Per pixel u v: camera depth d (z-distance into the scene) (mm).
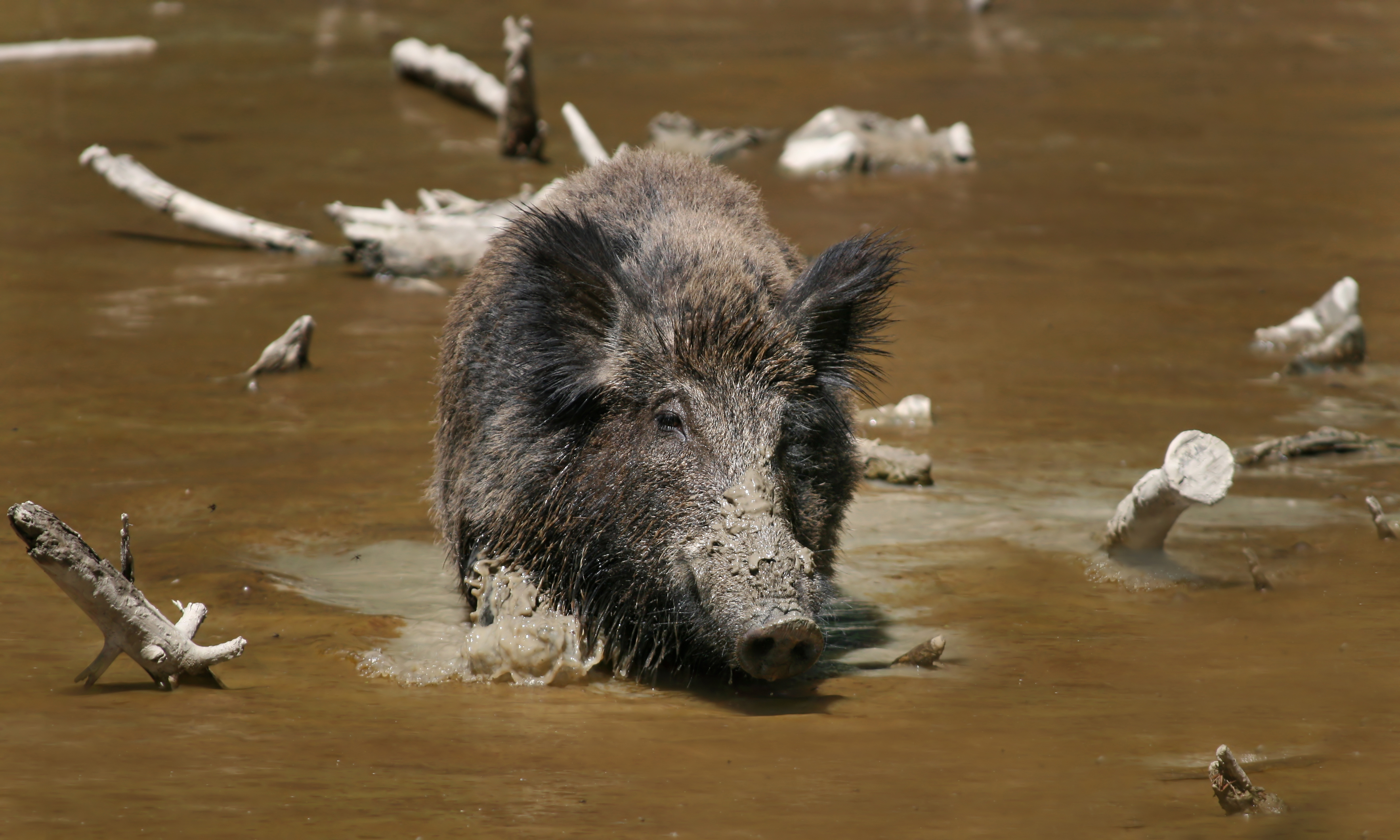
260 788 16406
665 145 76562
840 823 15617
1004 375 43625
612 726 20000
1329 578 27297
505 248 27656
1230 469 27859
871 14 131750
